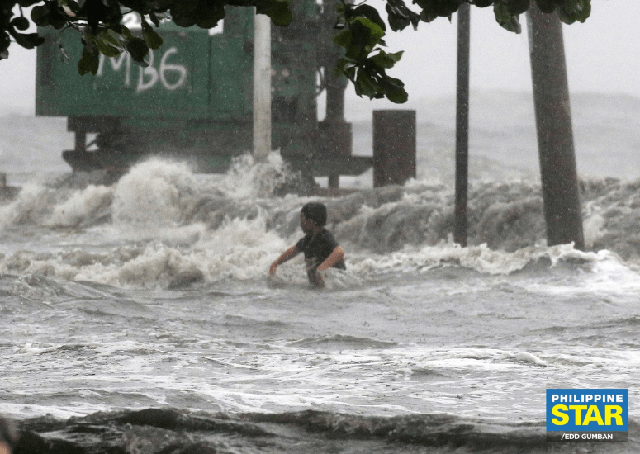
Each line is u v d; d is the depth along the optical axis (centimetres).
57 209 9575
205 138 10919
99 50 1386
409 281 5103
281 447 1344
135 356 2600
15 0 1266
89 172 10931
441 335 3297
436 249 6231
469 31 6256
